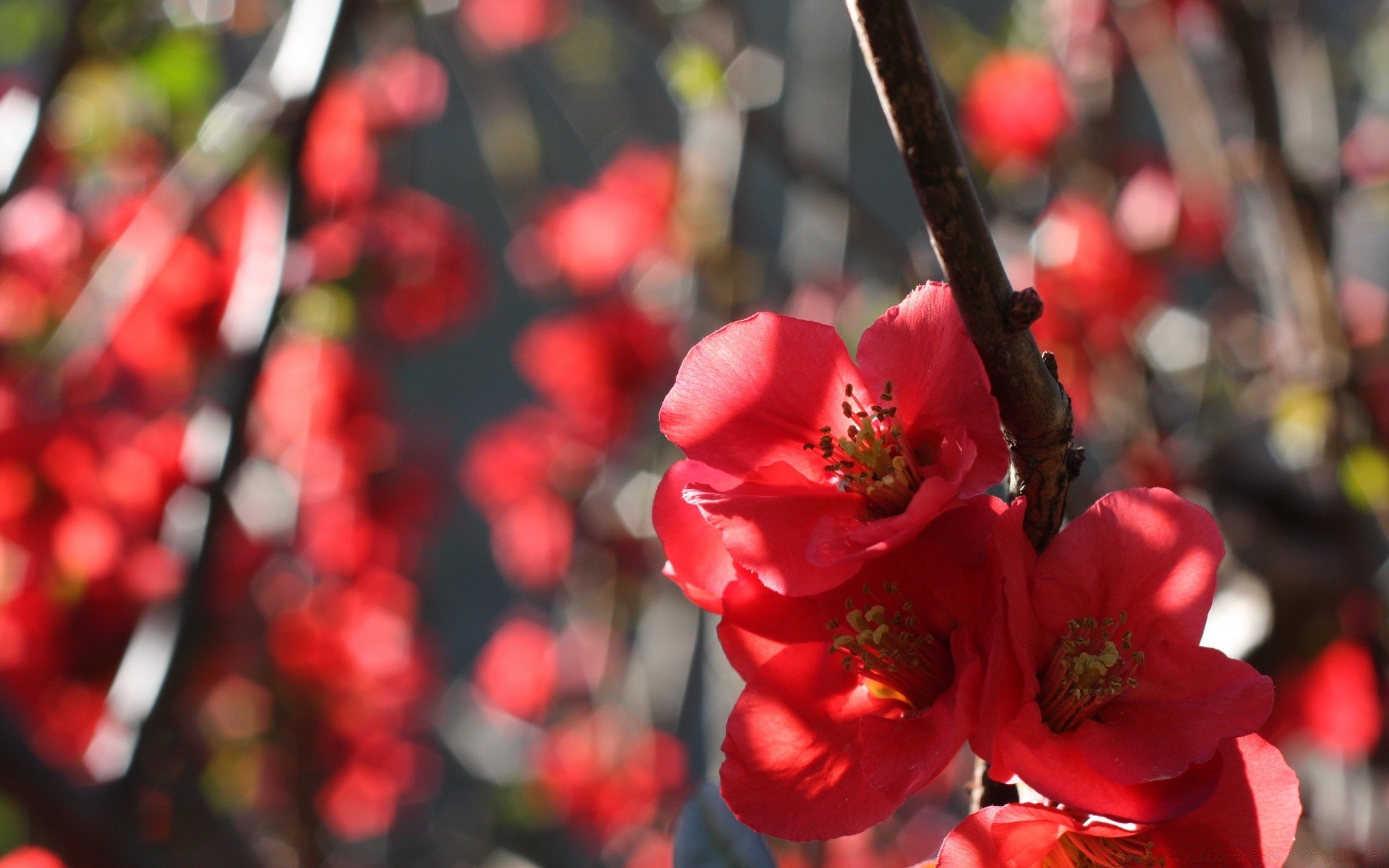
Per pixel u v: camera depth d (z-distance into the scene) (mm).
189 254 1078
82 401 1099
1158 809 524
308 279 1055
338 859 1516
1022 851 530
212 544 700
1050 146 1223
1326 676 1009
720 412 548
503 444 1500
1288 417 897
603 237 1433
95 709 1054
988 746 524
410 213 1283
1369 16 1403
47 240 1113
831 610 544
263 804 1405
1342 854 785
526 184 1471
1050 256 1132
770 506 540
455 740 1557
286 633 1370
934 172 523
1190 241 1184
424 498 1447
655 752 1411
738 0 1101
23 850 871
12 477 1060
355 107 1214
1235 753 532
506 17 1483
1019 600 530
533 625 1619
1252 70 894
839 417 548
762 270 1282
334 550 1389
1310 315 926
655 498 550
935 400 540
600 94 1569
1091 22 1179
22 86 989
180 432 1092
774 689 541
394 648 1411
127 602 1067
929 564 540
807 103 1362
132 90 959
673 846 573
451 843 1536
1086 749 529
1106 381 1120
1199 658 534
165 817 1035
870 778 531
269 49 937
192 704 1200
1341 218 1213
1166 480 942
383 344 1389
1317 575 823
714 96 1071
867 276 1248
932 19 1269
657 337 1431
